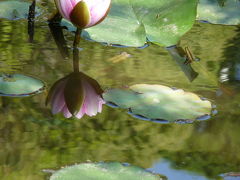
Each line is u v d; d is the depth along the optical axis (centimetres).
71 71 193
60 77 191
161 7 219
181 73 197
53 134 173
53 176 161
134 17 218
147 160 168
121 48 207
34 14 218
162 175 165
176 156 170
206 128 178
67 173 161
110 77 193
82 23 200
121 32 212
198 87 192
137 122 179
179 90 188
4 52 199
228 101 187
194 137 176
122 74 195
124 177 161
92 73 194
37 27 213
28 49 202
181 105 184
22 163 165
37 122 176
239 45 213
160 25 215
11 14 218
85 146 170
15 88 185
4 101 181
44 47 204
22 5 223
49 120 177
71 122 177
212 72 198
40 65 195
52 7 226
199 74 197
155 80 193
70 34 212
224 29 224
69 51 203
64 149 169
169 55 206
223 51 210
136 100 185
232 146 173
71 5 198
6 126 174
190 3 216
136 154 169
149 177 162
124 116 180
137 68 198
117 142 172
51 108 180
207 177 165
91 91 187
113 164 164
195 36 219
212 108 184
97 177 161
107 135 174
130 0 221
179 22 215
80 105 182
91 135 174
